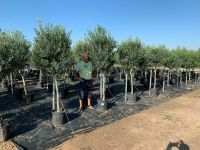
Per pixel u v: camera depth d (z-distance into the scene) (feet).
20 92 49.52
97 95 55.16
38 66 33.42
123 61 48.39
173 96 59.00
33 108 42.52
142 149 26.40
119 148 26.40
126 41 48.93
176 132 32.30
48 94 55.52
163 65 68.64
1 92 58.54
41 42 32.19
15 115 38.04
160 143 28.25
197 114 42.19
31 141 27.76
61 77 33.55
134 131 31.96
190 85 80.53
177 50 78.89
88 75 41.68
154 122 36.40
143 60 53.26
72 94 56.24
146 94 59.36
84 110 41.98
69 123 34.53
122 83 79.05
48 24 32.78
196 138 30.30
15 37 38.40
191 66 79.61
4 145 26.07
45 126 32.81
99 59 41.29
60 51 32.83
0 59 26.05
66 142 27.73
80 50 60.34
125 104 47.91
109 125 34.24
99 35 41.75
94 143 27.55
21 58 31.81
